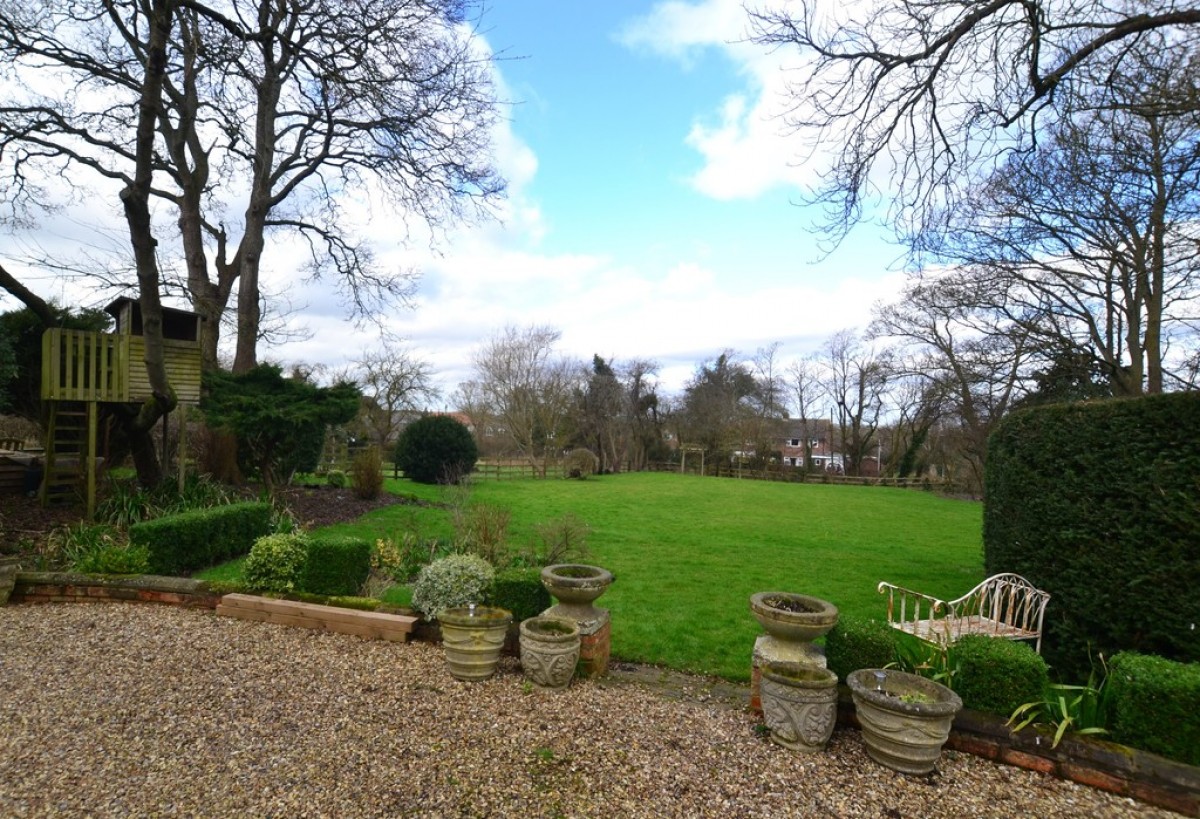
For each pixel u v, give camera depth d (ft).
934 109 19.06
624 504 55.98
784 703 10.78
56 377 27.58
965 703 11.19
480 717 11.68
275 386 36.91
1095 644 14.85
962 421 77.71
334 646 15.35
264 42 25.17
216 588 18.22
